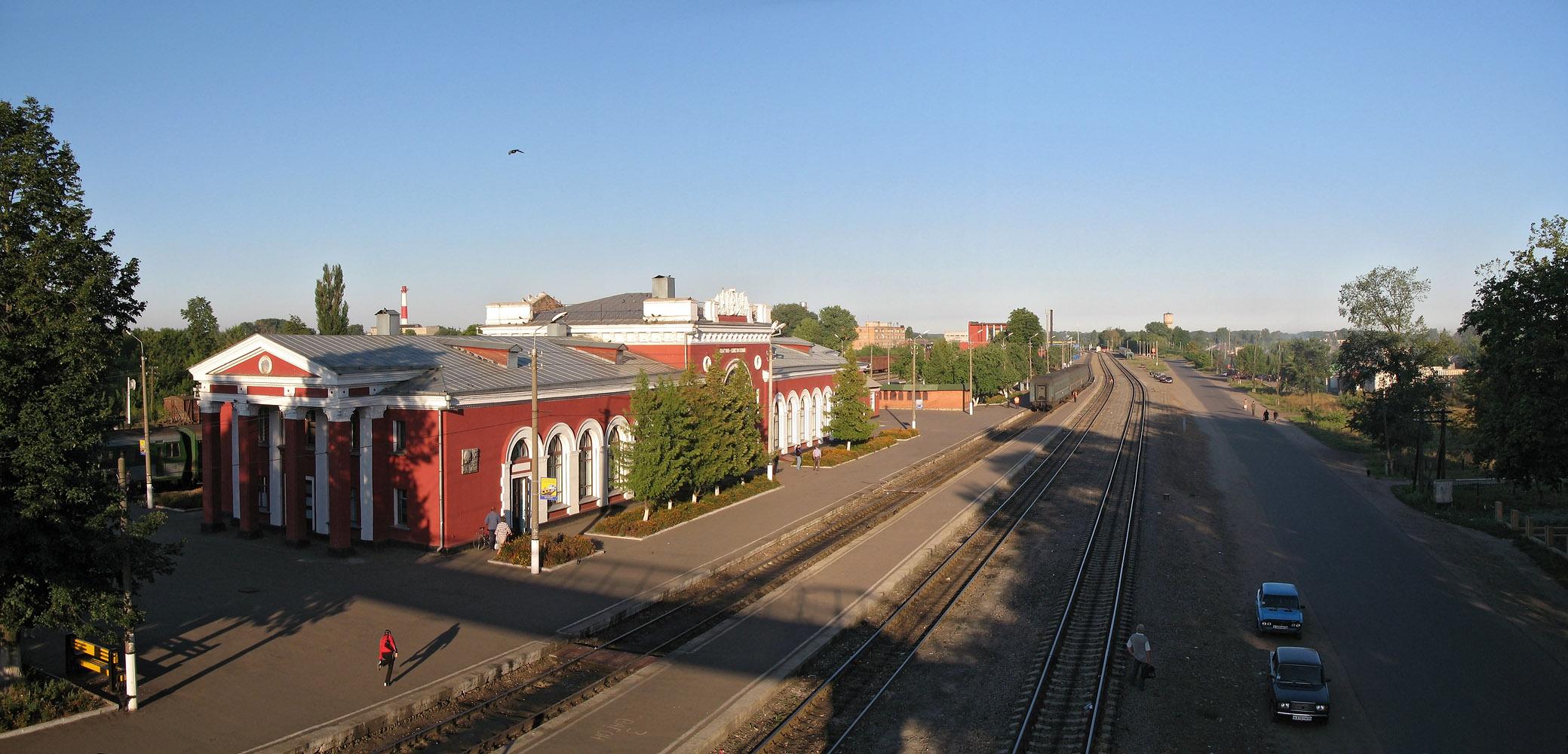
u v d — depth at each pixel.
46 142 15.81
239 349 30.44
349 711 16.75
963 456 58.84
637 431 33.53
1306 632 23.45
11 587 15.83
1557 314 25.62
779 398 55.75
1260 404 105.94
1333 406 98.56
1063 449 62.78
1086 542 33.84
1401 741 17.06
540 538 29.89
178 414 58.59
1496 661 21.44
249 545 30.25
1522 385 26.08
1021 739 16.64
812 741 16.73
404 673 18.81
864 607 24.78
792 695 18.84
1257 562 31.00
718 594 25.97
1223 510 40.69
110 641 17.75
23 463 15.15
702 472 36.78
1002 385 102.00
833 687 19.36
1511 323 26.23
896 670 20.30
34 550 15.80
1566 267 25.25
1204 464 56.06
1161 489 46.31
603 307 49.53
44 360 15.70
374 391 29.22
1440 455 45.47
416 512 29.52
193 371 32.22
